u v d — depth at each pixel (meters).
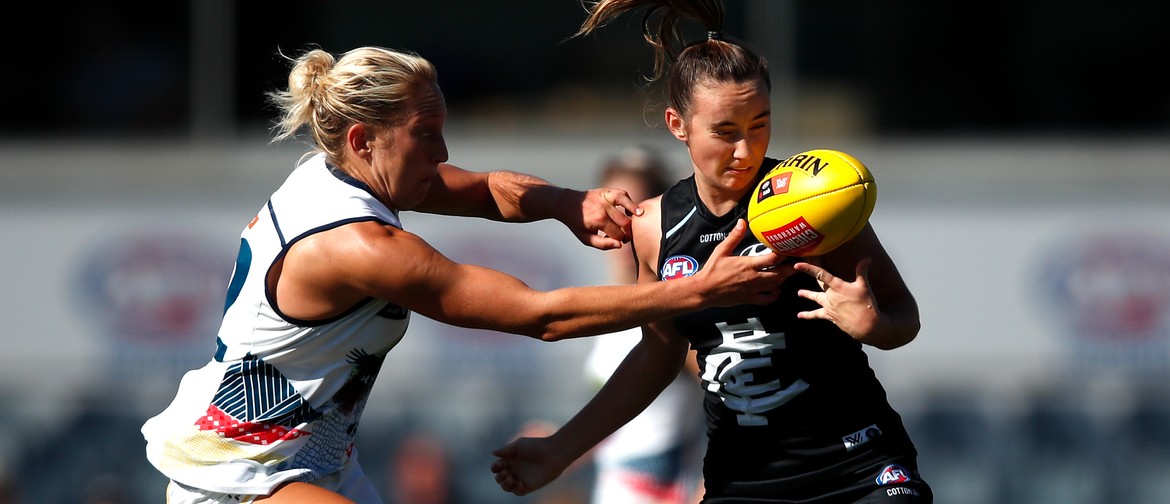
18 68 41.00
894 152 39.44
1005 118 39.88
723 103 11.77
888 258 12.48
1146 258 35.03
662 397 20.88
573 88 39.34
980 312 35.44
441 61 39.47
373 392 34.47
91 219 36.28
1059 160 38.75
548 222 34.56
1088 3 39.88
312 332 12.20
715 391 12.98
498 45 39.41
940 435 34.81
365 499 13.68
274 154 39.88
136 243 36.19
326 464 12.99
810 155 11.84
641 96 39.09
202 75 40.62
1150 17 39.78
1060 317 35.25
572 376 34.19
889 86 39.78
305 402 12.50
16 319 35.97
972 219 35.72
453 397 34.31
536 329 11.70
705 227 12.58
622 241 13.54
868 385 12.84
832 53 39.78
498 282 11.70
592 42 39.22
